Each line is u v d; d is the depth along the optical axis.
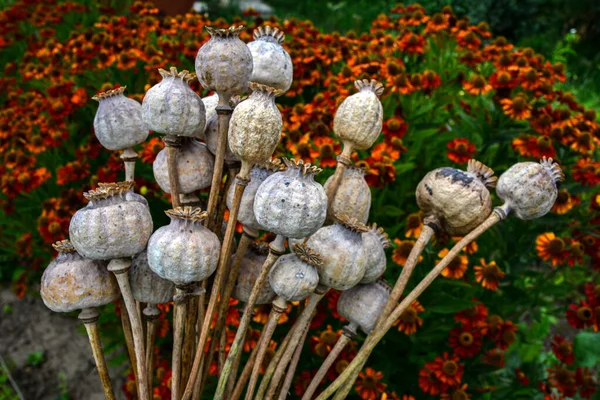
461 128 1.11
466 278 0.86
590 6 3.33
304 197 0.39
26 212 1.24
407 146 1.06
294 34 1.32
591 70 2.97
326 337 0.72
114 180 1.03
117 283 0.44
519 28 3.26
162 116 0.42
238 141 0.40
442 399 0.77
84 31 1.44
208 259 0.41
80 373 1.15
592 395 0.94
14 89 1.40
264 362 0.71
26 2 1.61
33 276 1.31
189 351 0.47
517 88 1.13
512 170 0.46
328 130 0.94
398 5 1.40
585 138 0.95
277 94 0.41
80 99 1.13
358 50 1.24
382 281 0.50
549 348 1.29
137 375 0.49
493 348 0.85
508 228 0.96
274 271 0.43
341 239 0.44
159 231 0.41
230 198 0.45
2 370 1.15
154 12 1.48
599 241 0.92
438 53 1.32
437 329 0.84
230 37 0.41
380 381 0.78
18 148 1.21
